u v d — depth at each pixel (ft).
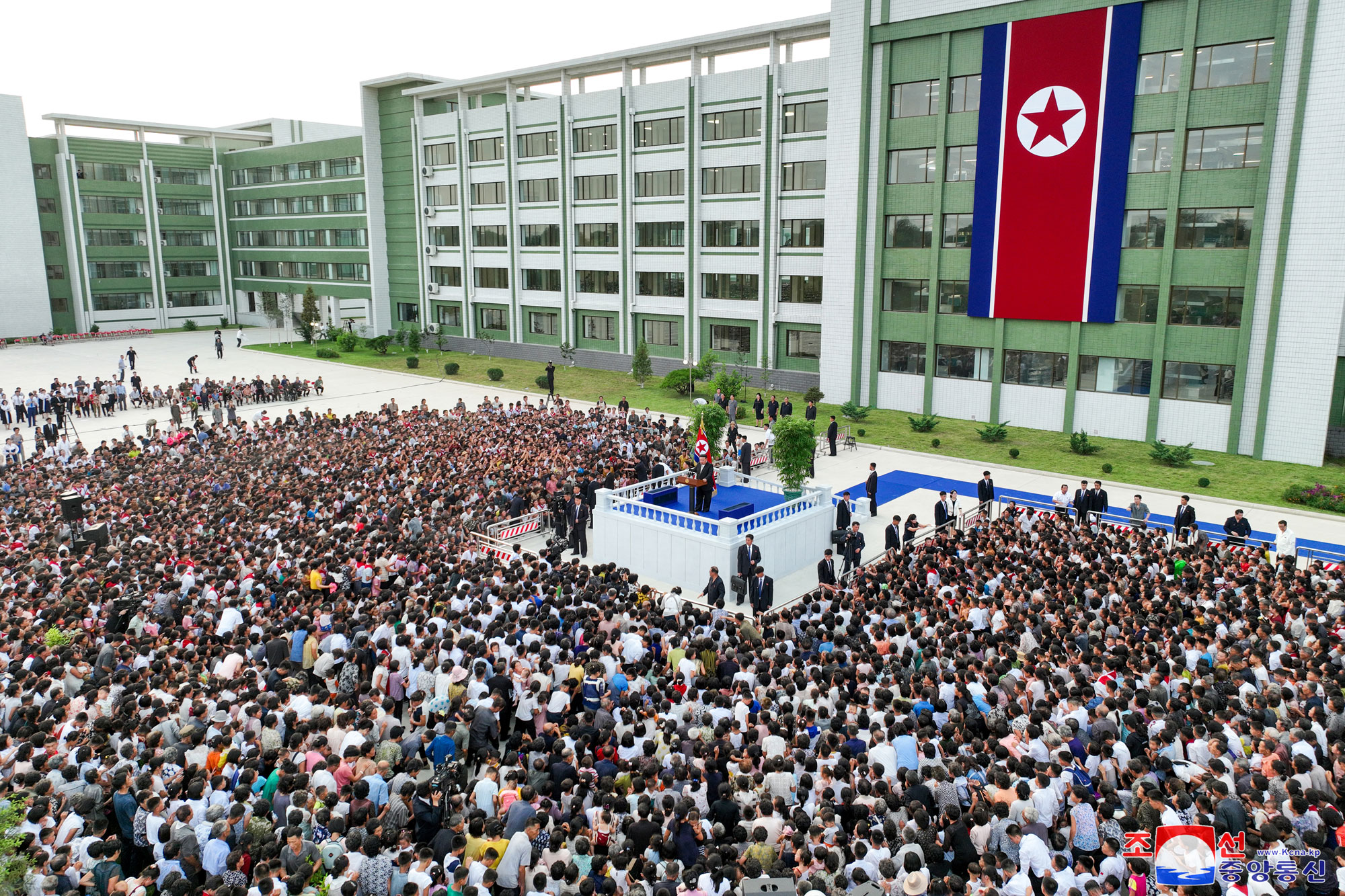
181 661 44.70
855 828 30.96
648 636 47.44
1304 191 110.63
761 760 36.40
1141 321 126.52
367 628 50.80
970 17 133.90
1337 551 84.69
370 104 251.39
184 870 30.30
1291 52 109.40
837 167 152.66
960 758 34.86
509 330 230.48
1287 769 33.47
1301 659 44.16
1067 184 128.47
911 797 32.96
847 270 154.40
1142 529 78.48
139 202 295.89
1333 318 110.63
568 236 209.56
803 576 79.82
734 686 41.42
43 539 73.77
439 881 28.96
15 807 29.27
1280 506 99.76
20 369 208.74
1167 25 118.11
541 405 157.17
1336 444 120.37
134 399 171.42
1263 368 116.98
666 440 120.16
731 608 71.00
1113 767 34.88
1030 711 39.88
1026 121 130.52
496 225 227.20
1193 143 118.83
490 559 64.08
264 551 66.23
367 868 28.86
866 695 39.78
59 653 46.44
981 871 27.53
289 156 286.05
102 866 28.94
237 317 325.42
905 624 50.19
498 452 106.11
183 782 34.73
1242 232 116.67
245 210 310.45
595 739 38.06
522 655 45.32
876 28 144.46
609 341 209.15
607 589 55.98
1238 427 120.06
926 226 144.97
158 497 85.76
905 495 106.22
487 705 41.91
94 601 55.88
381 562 62.49
